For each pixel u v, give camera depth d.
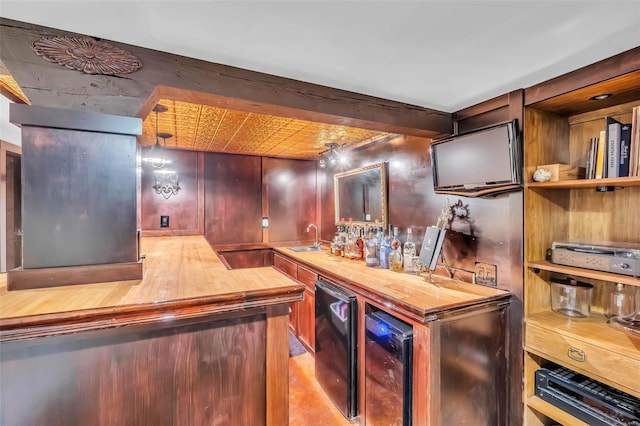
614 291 1.63
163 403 1.03
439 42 1.21
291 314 3.34
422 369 1.48
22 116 1.06
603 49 1.26
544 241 1.75
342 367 2.05
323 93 1.63
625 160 1.38
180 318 1.02
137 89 1.22
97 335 0.94
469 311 1.57
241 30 1.12
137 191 1.23
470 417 1.58
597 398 1.42
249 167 3.84
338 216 3.55
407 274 2.21
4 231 2.75
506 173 1.66
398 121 1.87
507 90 1.70
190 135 2.80
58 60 1.10
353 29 1.12
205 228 3.64
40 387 0.90
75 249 1.14
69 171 1.12
